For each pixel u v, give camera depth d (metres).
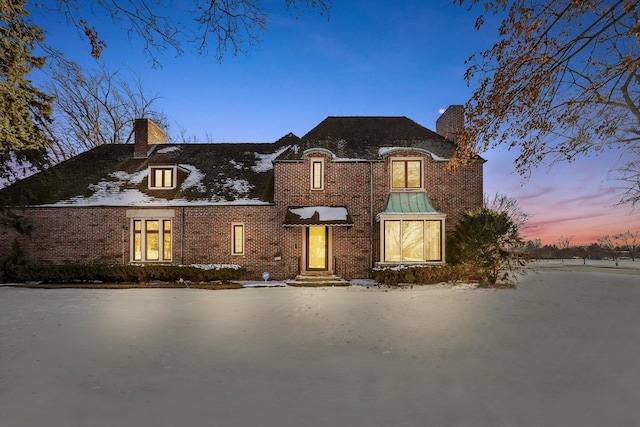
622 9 7.25
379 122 24.62
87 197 21.80
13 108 17.86
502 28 8.70
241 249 21.34
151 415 5.36
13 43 13.25
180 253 21.30
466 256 19.41
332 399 5.90
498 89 9.42
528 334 9.70
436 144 22.77
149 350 8.37
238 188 22.56
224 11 6.86
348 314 12.12
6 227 21.25
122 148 26.30
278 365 7.45
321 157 21.52
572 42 8.16
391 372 7.07
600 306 13.38
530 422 5.12
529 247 44.59
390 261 20.45
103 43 7.25
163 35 6.93
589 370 7.10
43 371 7.06
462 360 7.72
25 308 13.12
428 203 21.00
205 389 6.29
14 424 5.07
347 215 20.50
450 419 5.22
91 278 19.67
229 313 12.30
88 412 5.44
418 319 11.41
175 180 22.47
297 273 21.02
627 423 5.09
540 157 11.18
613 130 10.87
